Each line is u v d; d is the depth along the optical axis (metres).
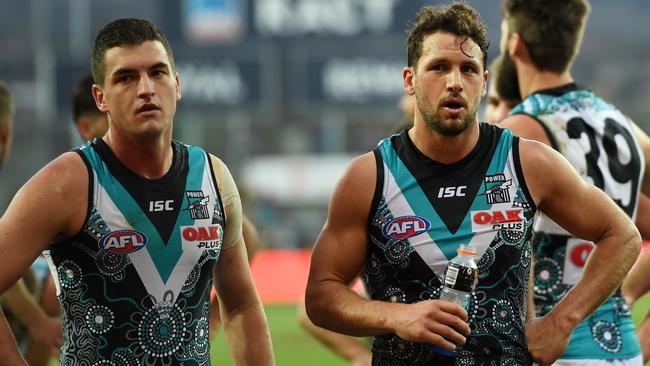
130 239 12.92
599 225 13.64
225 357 35.78
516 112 16.53
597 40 100.19
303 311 21.05
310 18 82.88
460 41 12.83
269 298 51.84
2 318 13.12
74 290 12.98
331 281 13.34
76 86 18.19
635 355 15.97
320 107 83.69
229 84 83.19
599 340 15.66
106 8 89.94
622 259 13.60
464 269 12.55
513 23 17.00
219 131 89.81
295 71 83.06
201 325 13.36
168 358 13.02
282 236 81.12
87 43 86.62
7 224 12.72
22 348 19.30
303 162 91.31
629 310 16.14
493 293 13.08
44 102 85.94
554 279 15.80
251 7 82.75
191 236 13.18
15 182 86.38
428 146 13.21
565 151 16.06
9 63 86.25
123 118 12.76
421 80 12.95
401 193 13.20
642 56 99.62
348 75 83.25
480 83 13.00
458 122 12.79
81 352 12.95
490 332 13.03
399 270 13.19
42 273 19.70
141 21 13.09
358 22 82.75
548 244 15.80
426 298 13.11
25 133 86.31
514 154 13.35
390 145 13.47
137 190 13.04
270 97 83.25
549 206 13.59
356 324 13.07
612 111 16.64
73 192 12.80
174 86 13.14
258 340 14.23
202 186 13.44
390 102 83.25
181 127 89.00
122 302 12.91
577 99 16.45
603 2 100.94
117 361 12.89
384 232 13.20
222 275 14.23
